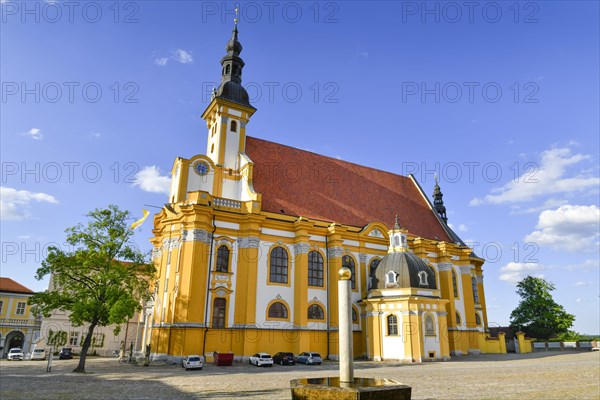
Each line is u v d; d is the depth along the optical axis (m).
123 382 25.17
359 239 50.12
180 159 46.53
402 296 43.38
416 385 22.83
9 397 19.17
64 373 31.06
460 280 56.72
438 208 67.88
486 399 18.11
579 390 20.52
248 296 41.62
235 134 50.97
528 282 75.69
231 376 28.16
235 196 48.44
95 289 34.78
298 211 48.84
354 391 11.47
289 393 20.31
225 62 55.34
